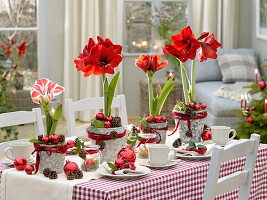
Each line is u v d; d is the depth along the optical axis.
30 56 8.08
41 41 8.09
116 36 8.06
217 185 2.64
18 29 8.02
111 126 3.12
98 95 8.02
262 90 5.61
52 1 8.00
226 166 3.16
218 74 7.93
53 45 8.07
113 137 3.09
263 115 5.32
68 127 3.93
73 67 7.99
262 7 7.84
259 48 8.09
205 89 7.32
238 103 6.61
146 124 3.41
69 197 2.71
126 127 3.60
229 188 2.75
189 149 3.21
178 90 7.62
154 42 8.35
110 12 7.98
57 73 8.12
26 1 8.02
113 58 3.02
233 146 2.67
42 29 8.08
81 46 7.98
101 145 3.10
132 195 2.71
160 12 8.30
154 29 8.35
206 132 3.59
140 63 3.42
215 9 8.24
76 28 7.94
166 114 7.67
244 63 7.82
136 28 8.30
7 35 7.99
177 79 8.09
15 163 2.96
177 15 8.34
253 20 8.29
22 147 3.07
